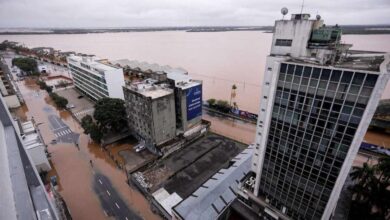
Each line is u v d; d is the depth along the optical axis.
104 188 45.06
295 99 25.83
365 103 21.08
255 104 95.75
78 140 62.91
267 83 29.44
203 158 54.03
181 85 59.44
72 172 49.72
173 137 58.56
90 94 94.69
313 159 26.67
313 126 25.33
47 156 54.25
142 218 38.38
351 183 42.12
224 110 82.12
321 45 27.20
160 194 42.75
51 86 108.69
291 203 31.39
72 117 78.62
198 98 62.84
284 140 28.67
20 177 7.89
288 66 25.25
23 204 7.00
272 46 30.31
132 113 58.81
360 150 57.38
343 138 23.52
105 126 60.78
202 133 64.44
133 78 132.00
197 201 36.16
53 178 45.97
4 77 87.81
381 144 61.28
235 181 41.31
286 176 30.36
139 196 43.09
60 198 39.97
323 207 28.00
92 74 85.94
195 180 46.78
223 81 129.00
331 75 22.31
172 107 55.38
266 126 29.88
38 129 67.56
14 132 10.81
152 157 54.34
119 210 39.91
